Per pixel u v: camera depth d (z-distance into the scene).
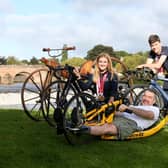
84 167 5.22
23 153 5.71
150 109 6.65
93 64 7.00
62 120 5.96
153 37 7.85
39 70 7.91
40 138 6.64
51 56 7.90
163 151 6.11
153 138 6.85
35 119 8.06
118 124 6.36
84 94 6.13
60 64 7.93
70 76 6.91
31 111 7.95
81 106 6.09
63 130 6.02
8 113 9.51
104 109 6.26
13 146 6.07
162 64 7.76
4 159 5.42
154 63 7.80
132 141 6.58
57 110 6.01
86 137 6.42
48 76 7.77
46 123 8.02
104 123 6.27
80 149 6.01
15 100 15.55
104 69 6.68
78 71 6.90
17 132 7.09
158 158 5.75
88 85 6.79
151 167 5.32
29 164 5.25
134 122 6.51
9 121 8.24
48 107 7.56
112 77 6.65
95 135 6.14
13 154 5.65
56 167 5.18
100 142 6.39
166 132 7.31
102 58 6.68
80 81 6.84
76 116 5.90
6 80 68.00
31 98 8.02
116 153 5.88
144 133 6.63
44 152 5.76
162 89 7.40
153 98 6.88
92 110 6.17
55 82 7.35
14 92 17.56
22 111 9.97
